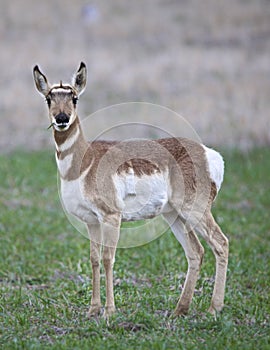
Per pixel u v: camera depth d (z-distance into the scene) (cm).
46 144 4812
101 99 5781
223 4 8612
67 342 1712
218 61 6675
